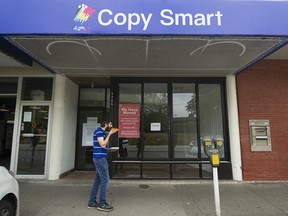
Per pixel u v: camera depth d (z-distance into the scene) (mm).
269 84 6957
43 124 6961
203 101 7109
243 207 4691
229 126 6875
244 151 6699
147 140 6910
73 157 7941
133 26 4023
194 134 6988
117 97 7062
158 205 4773
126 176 6719
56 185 6129
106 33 4012
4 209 3207
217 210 3957
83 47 4789
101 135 4562
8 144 11805
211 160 4051
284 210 4543
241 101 6871
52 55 5285
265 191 5703
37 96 7082
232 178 6695
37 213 4312
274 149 6719
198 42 4504
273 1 4164
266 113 6852
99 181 4668
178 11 4078
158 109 7059
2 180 3240
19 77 7078
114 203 4863
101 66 6121
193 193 5551
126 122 6973
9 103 10055
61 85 6973
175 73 6762
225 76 7070
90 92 8516
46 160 6758
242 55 5254
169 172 6754
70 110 7621
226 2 4125
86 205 4727
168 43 4570
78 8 4047
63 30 4008
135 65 6023
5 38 4305
